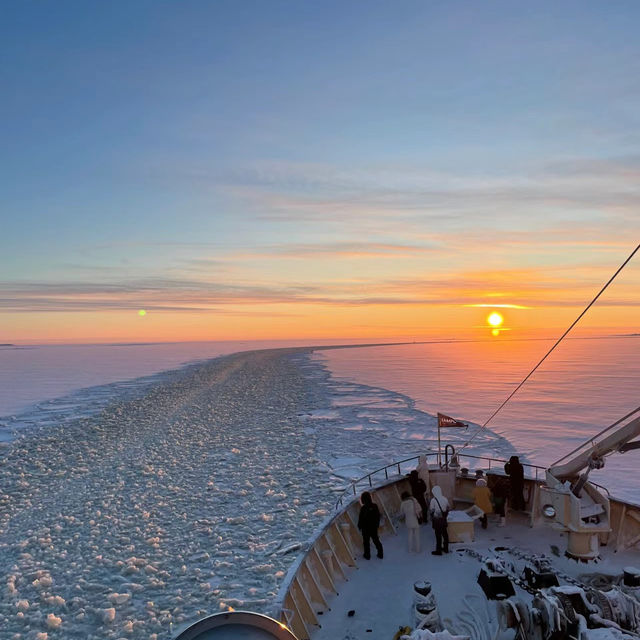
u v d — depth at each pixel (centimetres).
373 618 803
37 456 2880
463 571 914
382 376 7912
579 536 905
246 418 4122
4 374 9619
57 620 1145
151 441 3225
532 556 930
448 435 3425
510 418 4022
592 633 589
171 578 1380
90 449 3011
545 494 950
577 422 3797
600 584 825
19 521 1852
